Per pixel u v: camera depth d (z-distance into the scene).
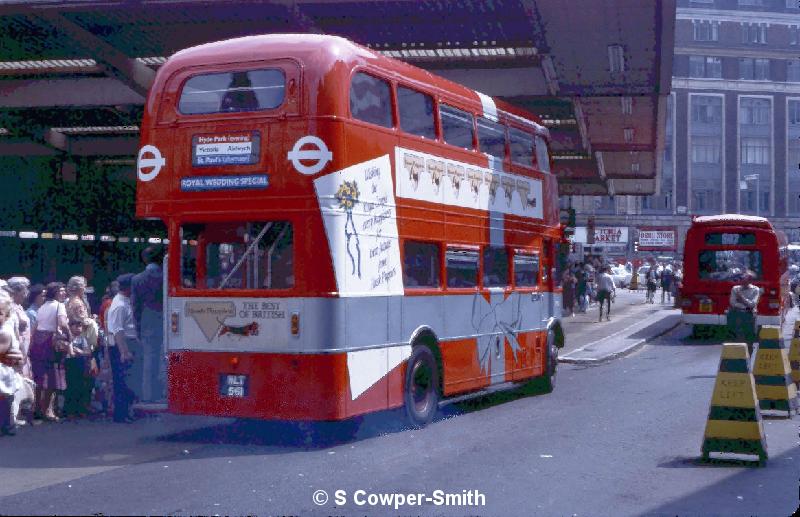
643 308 47.78
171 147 11.69
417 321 12.83
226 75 11.52
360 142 11.54
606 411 14.38
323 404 11.06
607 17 19.73
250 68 11.43
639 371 20.78
